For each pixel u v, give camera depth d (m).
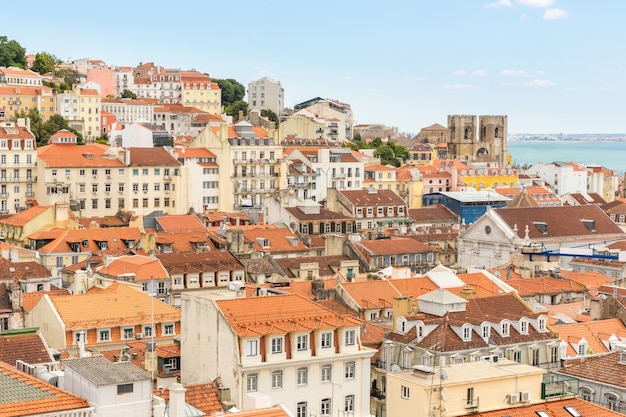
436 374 120.62
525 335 154.62
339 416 134.12
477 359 147.62
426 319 151.88
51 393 92.62
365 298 188.00
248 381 127.12
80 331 157.62
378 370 151.50
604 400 129.75
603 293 196.88
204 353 133.00
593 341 163.12
